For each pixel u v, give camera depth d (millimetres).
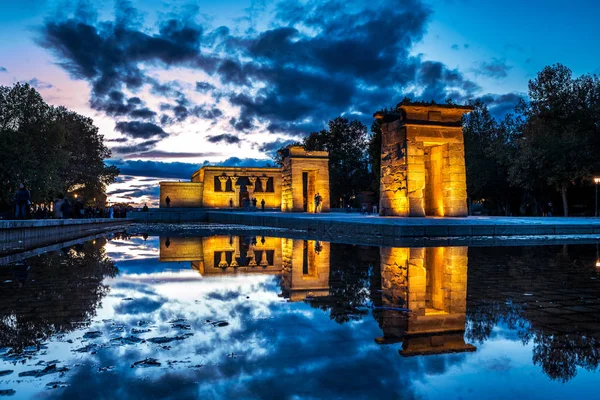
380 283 6633
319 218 22812
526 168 35500
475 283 6566
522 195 48094
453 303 5168
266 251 11867
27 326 4168
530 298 5473
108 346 3533
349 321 4328
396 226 15461
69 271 8055
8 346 3547
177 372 2949
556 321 4324
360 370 2977
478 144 47562
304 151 41562
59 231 19188
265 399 2520
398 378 2836
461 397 2535
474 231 16094
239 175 59000
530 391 2623
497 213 50156
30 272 7902
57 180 37969
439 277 7137
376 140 52219
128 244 14609
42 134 36844
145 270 8227
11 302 5266
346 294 5773
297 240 15617
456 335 3838
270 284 6621
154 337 3783
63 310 4859
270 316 4551
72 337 3803
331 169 64500
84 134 55750
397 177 23484
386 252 11047
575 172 33438
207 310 4844
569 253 10594
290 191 41500
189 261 9734
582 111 34594
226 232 21828
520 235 16547
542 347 3492
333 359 3199
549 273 7492
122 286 6445
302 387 2684
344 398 2521
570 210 42562
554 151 33500
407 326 4129
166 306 5047
